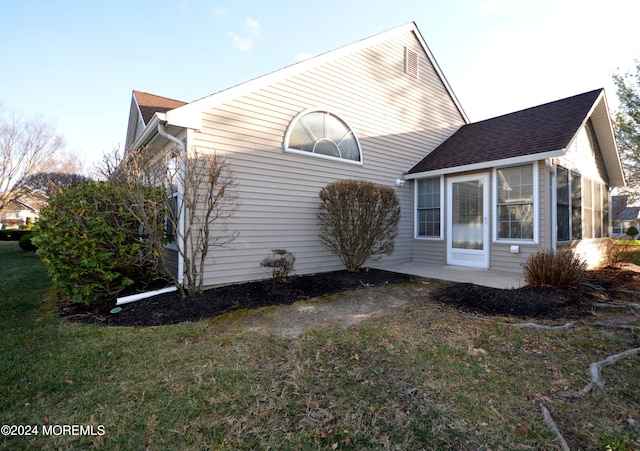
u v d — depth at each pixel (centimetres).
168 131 550
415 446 185
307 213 677
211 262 548
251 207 594
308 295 519
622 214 3042
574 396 231
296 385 246
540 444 185
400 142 872
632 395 233
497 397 230
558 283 510
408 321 387
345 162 744
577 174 762
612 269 801
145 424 204
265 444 187
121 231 481
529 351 306
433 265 793
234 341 332
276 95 629
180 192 546
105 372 269
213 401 226
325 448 184
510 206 671
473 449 182
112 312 435
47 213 462
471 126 1005
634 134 1572
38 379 256
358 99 776
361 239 664
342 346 315
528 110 880
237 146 576
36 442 189
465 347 312
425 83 953
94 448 185
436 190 824
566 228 698
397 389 240
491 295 471
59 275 451
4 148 1989
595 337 337
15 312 448
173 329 364
